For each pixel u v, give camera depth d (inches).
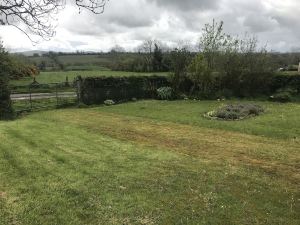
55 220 256.2
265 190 323.3
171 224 253.8
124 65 1999.3
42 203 282.5
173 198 298.2
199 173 367.9
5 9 221.8
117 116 790.5
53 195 298.5
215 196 303.9
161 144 506.0
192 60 1075.9
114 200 291.4
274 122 671.8
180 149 477.4
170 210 275.6
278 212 275.7
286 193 316.8
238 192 315.9
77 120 728.3
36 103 992.2
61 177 341.4
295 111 797.9
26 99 1051.3
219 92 1069.8
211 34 1091.3
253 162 418.9
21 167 370.3
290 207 285.9
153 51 1863.9
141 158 420.8
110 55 2519.7
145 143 509.7
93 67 2269.9
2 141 485.7
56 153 429.1
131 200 291.9
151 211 273.1
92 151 446.6
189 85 1112.2
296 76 1033.5
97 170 366.6
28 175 346.3
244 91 1073.5
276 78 1058.7
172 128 637.3
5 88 804.6
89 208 276.4
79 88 1000.2
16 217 259.6
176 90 1099.9
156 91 1109.1
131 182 333.7
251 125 648.4
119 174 355.6
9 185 319.6
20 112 879.1
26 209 271.6
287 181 351.9
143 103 1003.9
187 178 350.3
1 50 863.1
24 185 319.6
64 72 2075.5
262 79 1054.4
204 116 756.6
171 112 823.7
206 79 1066.1
